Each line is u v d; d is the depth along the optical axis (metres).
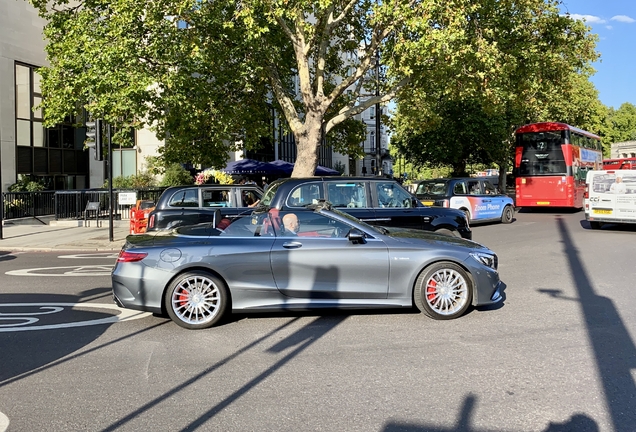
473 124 30.77
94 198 21.64
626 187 15.16
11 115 23.58
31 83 24.89
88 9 17.20
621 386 4.20
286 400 3.99
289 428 3.53
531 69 17.78
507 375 4.45
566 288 7.90
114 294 6.22
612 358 4.85
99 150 15.01
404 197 9.45
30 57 24.72
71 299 7.71
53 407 3.91
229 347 5.34
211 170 19.66
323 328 5.96
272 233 6.35
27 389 4.27
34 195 22.39
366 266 6.20
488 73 16.38
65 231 18.28
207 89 16.56
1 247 14.47
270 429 3.52
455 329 5.84
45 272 10.34
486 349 5.14
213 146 18.78
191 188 10.72
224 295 6.08
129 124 16.66
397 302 6.27
